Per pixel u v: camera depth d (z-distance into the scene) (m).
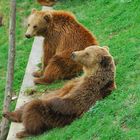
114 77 14.22
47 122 13.81
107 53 14.22
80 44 16.86
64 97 13.77
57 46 17.11
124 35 18.23
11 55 15.71
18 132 14.46
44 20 17.02
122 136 12.12
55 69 16.78
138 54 16.22
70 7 23.28
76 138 12.85
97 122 13.01
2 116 15.59
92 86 13.87
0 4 25.02
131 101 13.37
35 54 19.83
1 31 23.11
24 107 14.21
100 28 20.12
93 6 22.47
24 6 24.36
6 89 15.75
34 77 17.70
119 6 20.92
